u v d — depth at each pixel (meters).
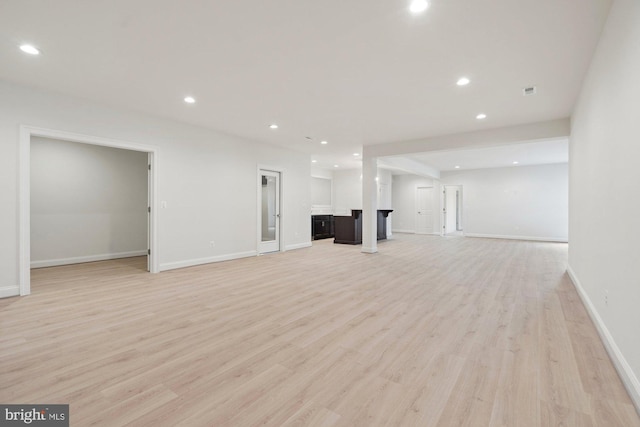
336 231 9.23
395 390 1.79
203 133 5.58
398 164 8.25
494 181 10.66
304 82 3.48
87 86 3.62
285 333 2.60
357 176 11.48
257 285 4.17
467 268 5.37
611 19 2.18
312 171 10.98
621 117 2.02
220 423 1.51
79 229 5.88
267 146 6.93
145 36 2.56
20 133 3.58
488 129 5.45
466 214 11.20
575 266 4.24
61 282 4.30
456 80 3.40
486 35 2.51
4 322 2.80
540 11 2.20
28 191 3.67
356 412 1.60
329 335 2.56
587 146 3.23
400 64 3.03
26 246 3.66
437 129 5.49
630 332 1.81
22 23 2.37
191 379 1.90
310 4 2.14
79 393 1.75
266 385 1.84
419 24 2.37
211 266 5.48
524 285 4.21
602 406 1.65
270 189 7.15
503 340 2.46
